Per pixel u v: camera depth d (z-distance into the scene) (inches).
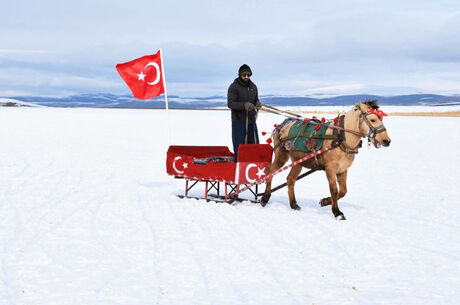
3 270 224.4
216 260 243.0
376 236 291.9
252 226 310.8
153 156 708.7
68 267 229.8
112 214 340.8
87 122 1685.5
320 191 461.7
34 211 342.3
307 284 211.8
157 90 406.3
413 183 506.3
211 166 374.9
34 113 2773.1
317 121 352.8
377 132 314.8
